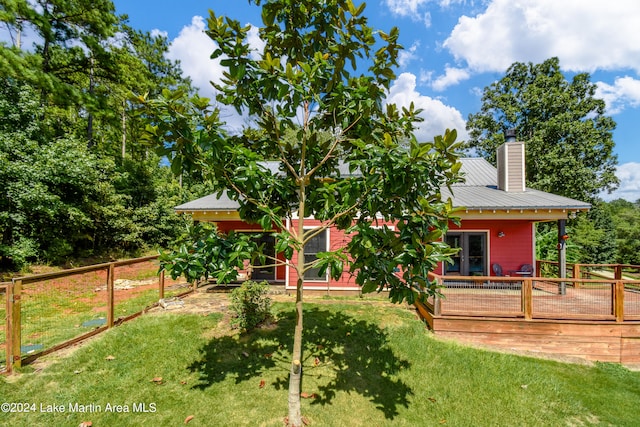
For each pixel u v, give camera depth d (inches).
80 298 323.9
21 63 428.5
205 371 167.8
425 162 104.3
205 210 362.6
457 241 402.9
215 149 109.7
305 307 281.0
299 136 139.5
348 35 128.9
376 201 115.3
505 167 418.3
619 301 236.2
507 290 351.6
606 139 831.1
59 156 445.7
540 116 882.1
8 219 390.9
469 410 157.3
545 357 224.7
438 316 242.2
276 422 133.9
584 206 328.8
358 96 124.7
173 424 130.2
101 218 575.8
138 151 880.9
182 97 109.1
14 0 441.1
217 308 259.8
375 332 228.5
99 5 566.3
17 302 154.1
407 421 146.5
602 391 184.4
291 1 122.3
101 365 165.6
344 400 156.2
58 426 124.2
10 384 142.9
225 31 109.5
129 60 764.0
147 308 255.9
